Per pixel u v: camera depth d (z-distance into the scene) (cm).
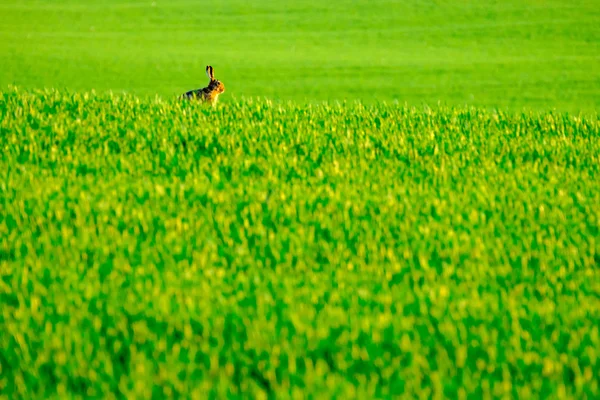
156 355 1305
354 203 2167
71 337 1363
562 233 1964
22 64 10975
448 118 3694
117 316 1439
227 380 1219
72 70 10694
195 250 1794
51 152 2658
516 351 1327
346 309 1498
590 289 1634
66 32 14088
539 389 1225
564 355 1326
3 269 1661
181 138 2941
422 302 1512
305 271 1708
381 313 1455
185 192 2258
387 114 3728
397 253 1822
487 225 2019
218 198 2178
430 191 2325
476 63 11531
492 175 2584
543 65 11288
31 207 2062
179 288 1567
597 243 1927
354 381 1234
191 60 11744
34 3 16825
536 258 1814
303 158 2706
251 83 10181
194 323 1425
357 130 3238
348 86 10025
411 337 1385
